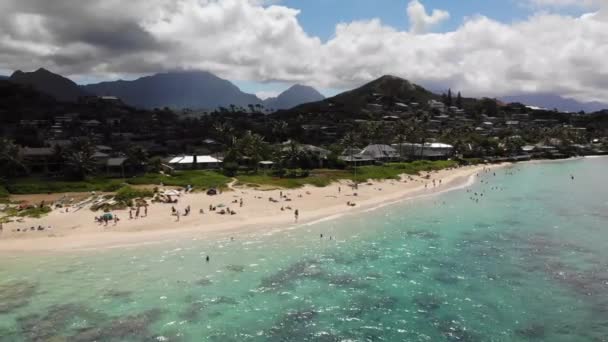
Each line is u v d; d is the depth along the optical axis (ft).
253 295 151.94
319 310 140.67
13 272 171.53
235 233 229.25
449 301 146.82
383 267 179.73
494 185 422.00
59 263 181.88
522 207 305.32
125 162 437.99
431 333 125.49
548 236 224.94
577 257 190.08
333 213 282.56
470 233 232.53
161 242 211.61
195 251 198.90
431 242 215.92
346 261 187.11
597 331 125.90
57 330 127.24
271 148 554.05
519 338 122.42
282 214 275.18
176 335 124.77
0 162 399.44
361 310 140.56
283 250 201.87
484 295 151.12
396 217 272.92
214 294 152.46
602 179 467.93
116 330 127.34
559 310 139.33
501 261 186.09
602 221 258.37
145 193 304.09
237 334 125.70
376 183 417.08
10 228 229.86
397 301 147.02
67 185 357.82
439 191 381.40
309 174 432.25
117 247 203.31
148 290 155.43
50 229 229.04
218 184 360.28
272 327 129.80
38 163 443.32
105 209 269.03
